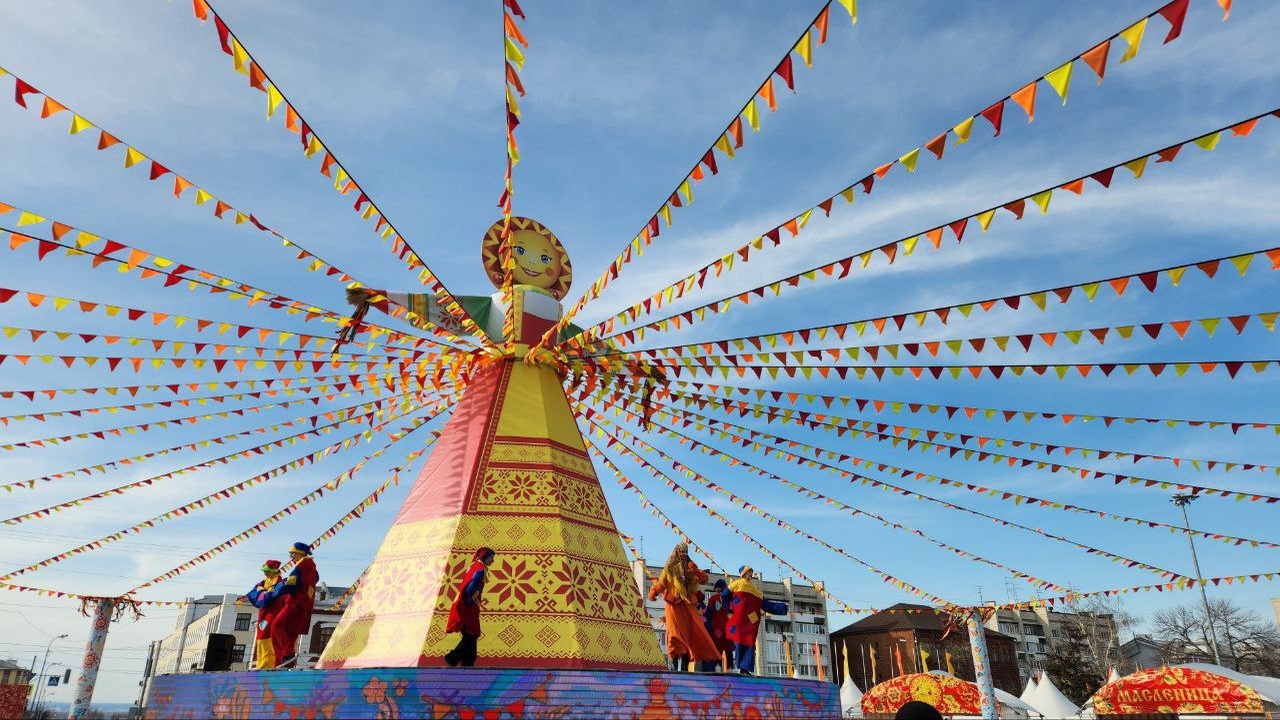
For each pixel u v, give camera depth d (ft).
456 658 28.48
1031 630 226.17
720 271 26.09
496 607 32.04
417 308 39.70
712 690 27.96
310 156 24.08
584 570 34.71
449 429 39.45
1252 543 41.57
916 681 87.71
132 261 28.63
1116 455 35.88
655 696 26.94
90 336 33.58
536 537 34.53
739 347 31.96
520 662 30.76
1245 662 180.14
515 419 38.32
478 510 34.81
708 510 53.83
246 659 163.43
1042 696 103.04
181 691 27.55
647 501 54.90
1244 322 23.38
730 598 36.68
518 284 43.57
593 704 26.00
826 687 31.40
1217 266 20.88
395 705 24.56
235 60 20.77
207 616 185.06
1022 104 17.46
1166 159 18.12
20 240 26.37
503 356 40.52
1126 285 22.41
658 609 136.87
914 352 29.50
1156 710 69.31
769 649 180.34
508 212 30.83
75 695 71.31
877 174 20.86
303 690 25.25
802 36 17.75
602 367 41.01
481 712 24.81
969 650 189.26
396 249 28.30
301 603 31.73
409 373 40.55
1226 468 34.19
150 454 43.01
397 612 32.65
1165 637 191.31
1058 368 29.01
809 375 32.89
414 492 37.93
